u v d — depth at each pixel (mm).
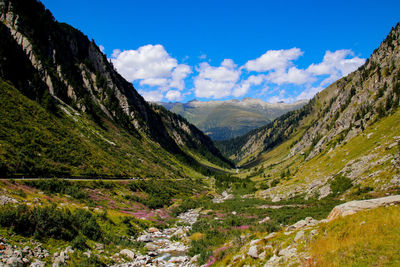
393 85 104375
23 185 38000
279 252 16781
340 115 141375
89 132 101812
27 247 21266
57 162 61031
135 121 169000
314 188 76000
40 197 34750
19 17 110438
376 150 67688
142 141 153750
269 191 97500
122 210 50562
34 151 57562
